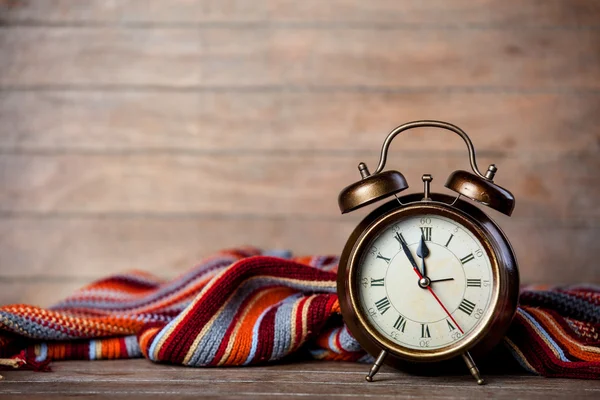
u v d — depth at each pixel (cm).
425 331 90
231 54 132
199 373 95
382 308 91
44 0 132
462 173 90
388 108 131
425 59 131
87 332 100
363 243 91
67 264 131
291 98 131
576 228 130
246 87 132
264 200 131
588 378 92
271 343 97
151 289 117
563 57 131
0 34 131
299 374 94
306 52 131
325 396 86
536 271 130
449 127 92
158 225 131
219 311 99
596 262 130
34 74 132
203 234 131
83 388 89
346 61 131
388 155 130
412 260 91
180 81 132
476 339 90
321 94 131
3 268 131
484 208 130
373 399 85
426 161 130
